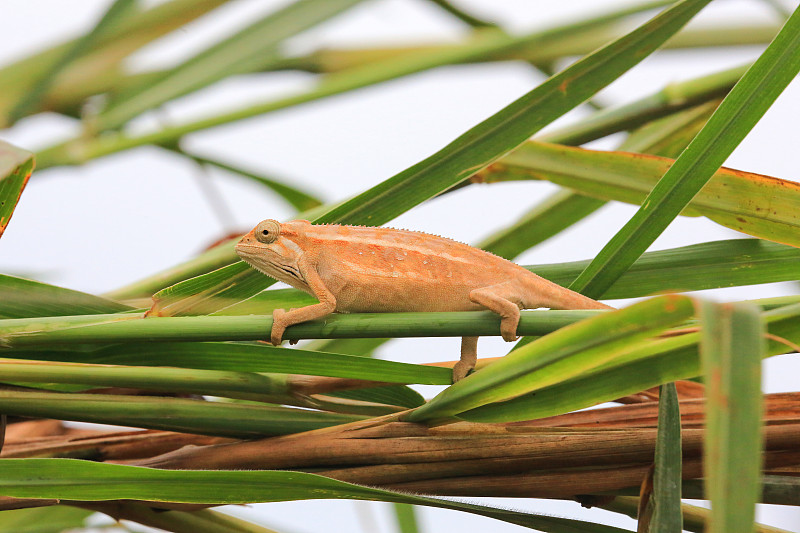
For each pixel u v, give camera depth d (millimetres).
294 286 2555
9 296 2520
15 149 2494
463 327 2510
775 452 2506
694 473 2510
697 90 2600
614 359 2484
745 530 2223
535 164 2582
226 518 2557
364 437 2521
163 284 2568
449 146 2531
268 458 2523
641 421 2521
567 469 2516
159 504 2545
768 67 2498
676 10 2523
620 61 2531
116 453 2541
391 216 2543
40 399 2518
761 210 2545
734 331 2436
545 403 2498
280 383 2531
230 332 2508
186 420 2523
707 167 2508
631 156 2572
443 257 2551
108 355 2527
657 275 2549
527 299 2543
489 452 2516
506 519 2502
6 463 2484
